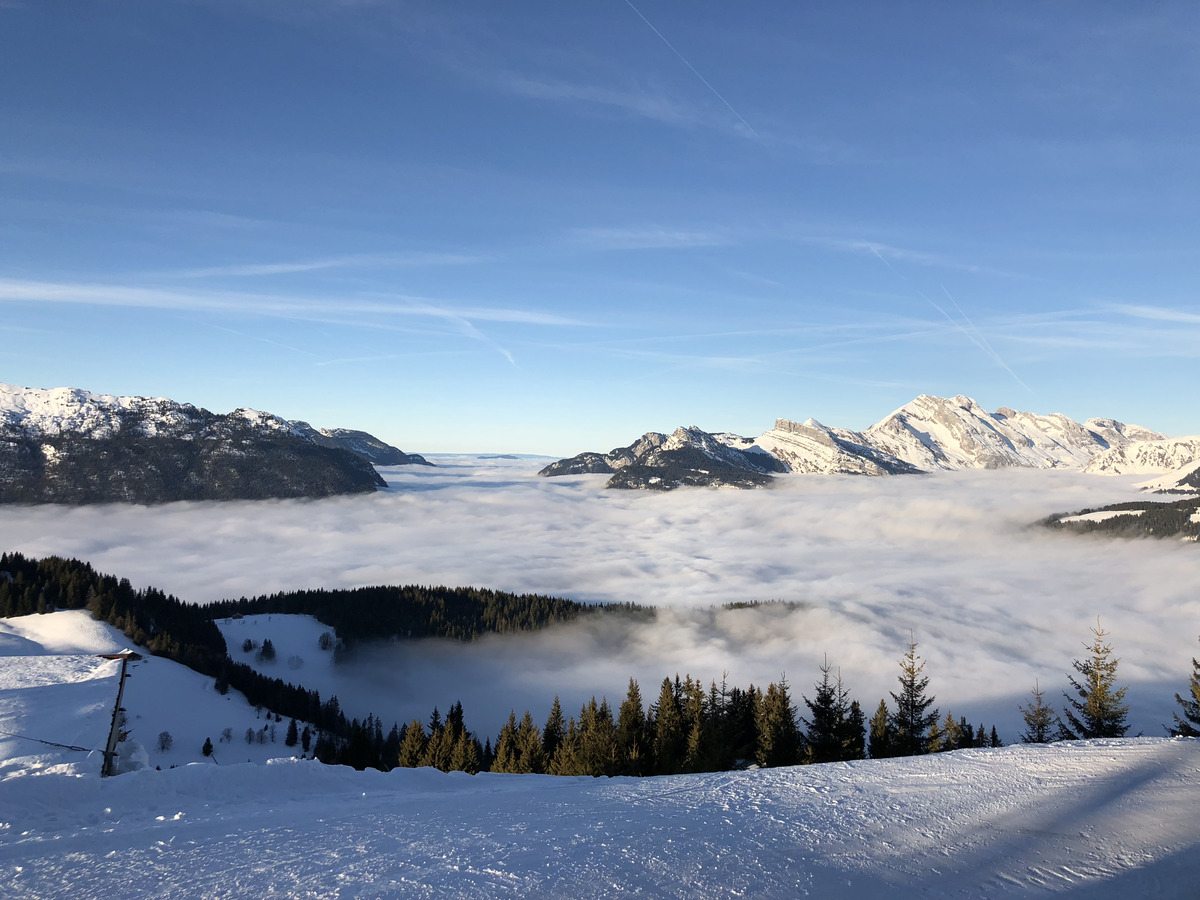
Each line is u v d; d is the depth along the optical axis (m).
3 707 59.84
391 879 10.88
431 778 20.83
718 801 16.38
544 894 10.24
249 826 14.09
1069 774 17.69
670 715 51.00
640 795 17.52
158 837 13.18
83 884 10.74
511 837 13.28
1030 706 45.47
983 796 15.97
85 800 15.17
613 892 10.34
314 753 102.88
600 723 54.62
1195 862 11.55
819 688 44.97
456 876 11.02
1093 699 40.44
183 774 17.05
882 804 15.55
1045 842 12.73
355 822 14.58
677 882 10.78
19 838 12.80
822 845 12.66
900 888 10.61
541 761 58.00
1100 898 10.23
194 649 130.38
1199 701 37.56
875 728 45.69
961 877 11.05
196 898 10.19
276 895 10.27
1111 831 13.23
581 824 14.27
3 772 16.66
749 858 11.93
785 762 46.25
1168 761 18.56
